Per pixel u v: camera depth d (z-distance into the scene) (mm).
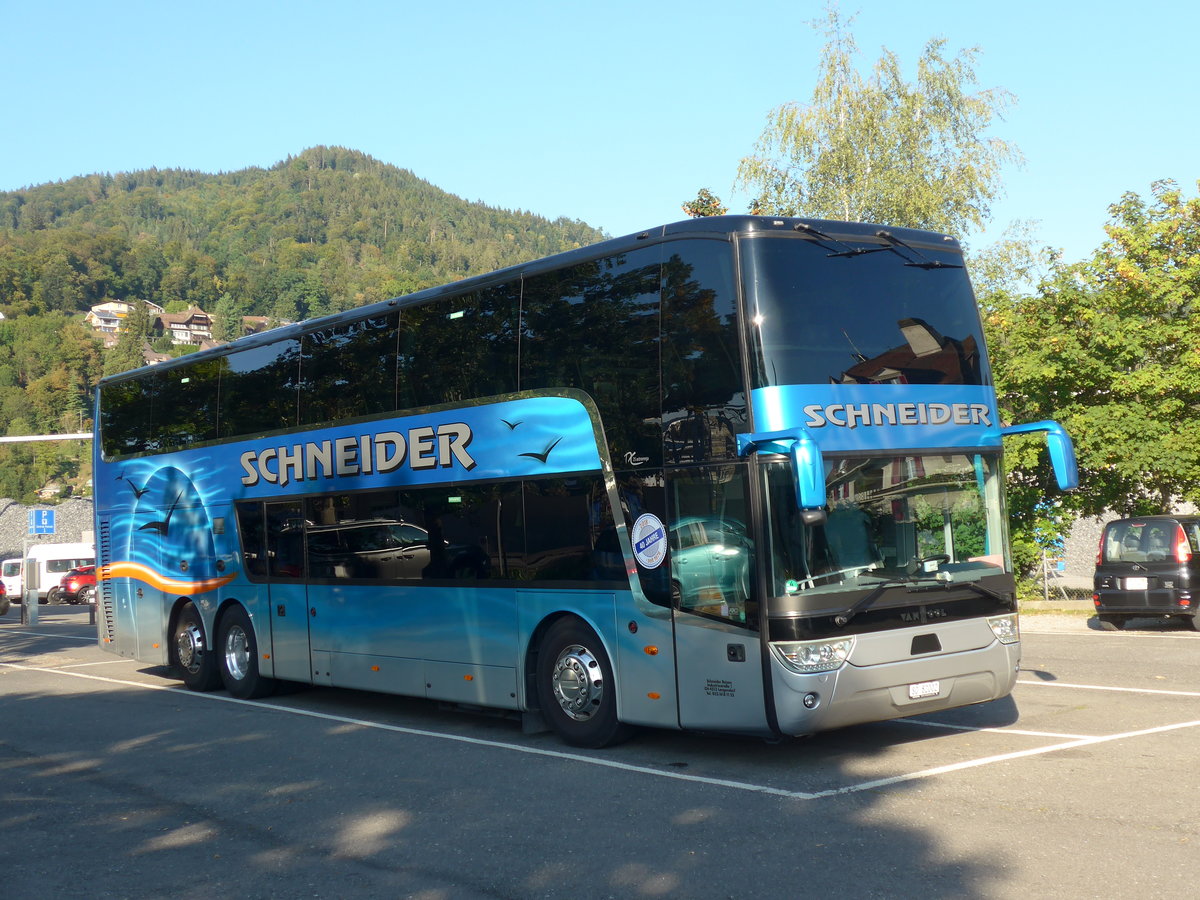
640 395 9531
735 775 8742
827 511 8648
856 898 5789
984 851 6438
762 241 8898
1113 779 7953
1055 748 9055
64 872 7070
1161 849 6320
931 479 9227
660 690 9328
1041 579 25531
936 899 5711
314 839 7539
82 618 39312
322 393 13312
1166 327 22750
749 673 8602
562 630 10305
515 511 10695
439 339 11688
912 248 9625
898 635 8750
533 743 10602
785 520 8531
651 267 9539
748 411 8656
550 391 10383
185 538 15820
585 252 10172
